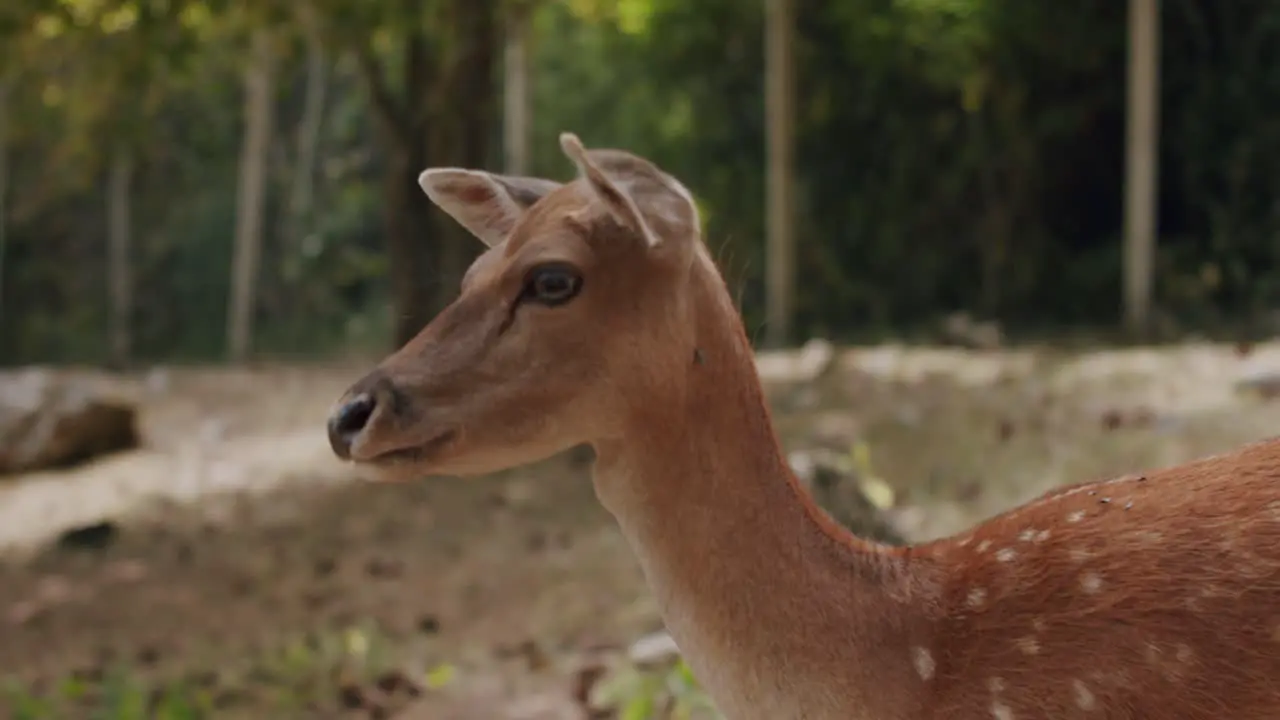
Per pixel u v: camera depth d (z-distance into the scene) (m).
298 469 8.72
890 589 2.36
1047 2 12.63
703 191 15.84
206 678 5.25
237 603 6.23
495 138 15.67
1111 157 13.85
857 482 5.03
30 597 6.51
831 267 14.89
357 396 2.33
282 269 20.28
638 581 5.96
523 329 2.29
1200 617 2.15
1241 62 12.63
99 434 9.99
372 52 9.02
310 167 19.92
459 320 2.34
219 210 20.61
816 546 2.37
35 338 20.50
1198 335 10.66
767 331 12.67
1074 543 2.29
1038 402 8.05
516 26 10.89
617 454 2.37
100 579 6.75
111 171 19.36
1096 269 13.25
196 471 9.06
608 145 16.98
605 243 2.28
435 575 6.37
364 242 20.31
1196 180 12.87
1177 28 12.90
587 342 2.28
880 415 8.14
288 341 19.00
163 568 6.85
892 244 14.70
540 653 5.23
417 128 9.20
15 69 8.59
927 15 12.91
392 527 7.18
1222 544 2.19
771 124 12.69
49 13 7.61
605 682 4.73
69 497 8.72
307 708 4.89
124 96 9.51
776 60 12.60
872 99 14.52
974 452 7.00
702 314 2.35
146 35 8.28
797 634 2.32
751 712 2.34
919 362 10.18
